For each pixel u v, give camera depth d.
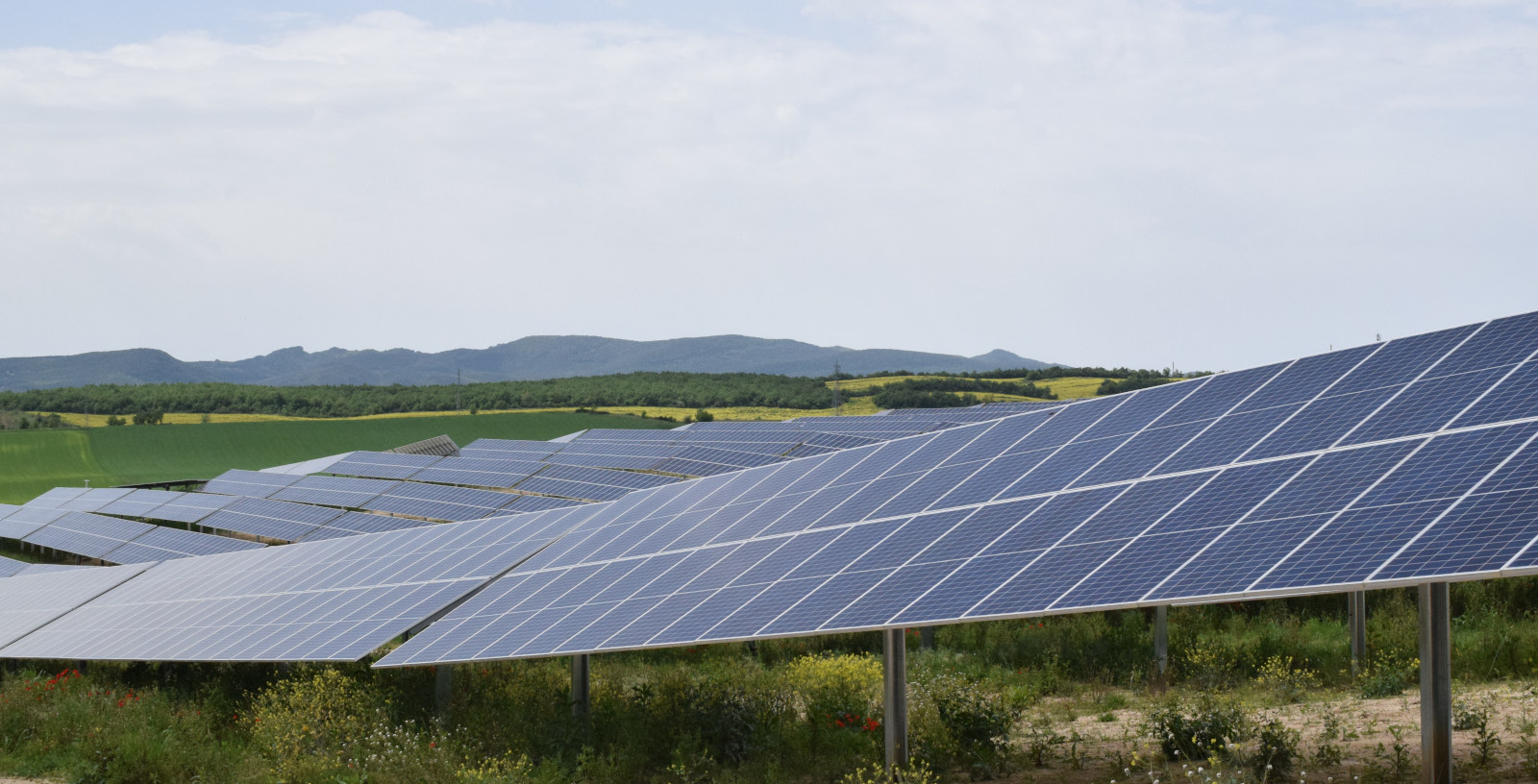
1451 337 16.08
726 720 19.02
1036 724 19.62
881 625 14.48
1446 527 11.55
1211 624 30.44
